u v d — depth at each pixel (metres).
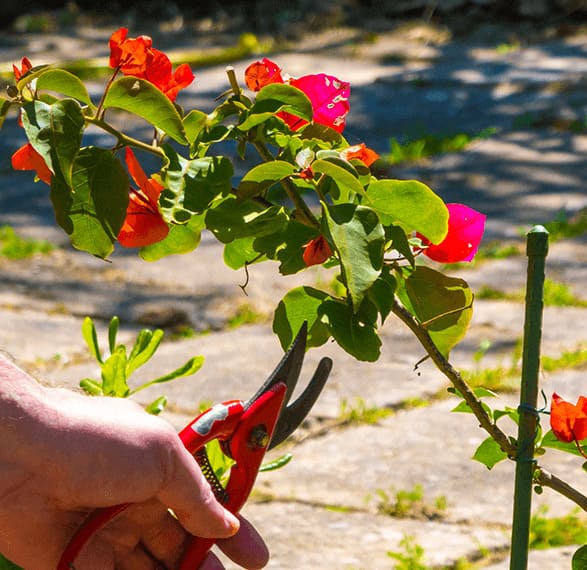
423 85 10.77
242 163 7.95
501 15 13.37
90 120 1.49
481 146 8.83
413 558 2.98
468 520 3.27
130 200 1.57
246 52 12.73
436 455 3.76
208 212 1.53
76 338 5.13
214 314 5.46
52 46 13.36
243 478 1.60
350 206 1.46
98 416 1.46
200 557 1.60
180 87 1.61
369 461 3.71
